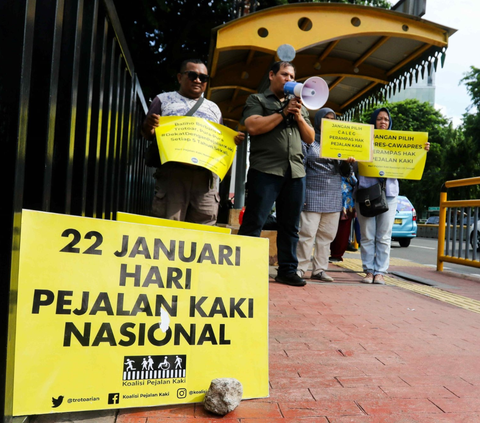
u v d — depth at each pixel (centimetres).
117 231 192
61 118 191
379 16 575
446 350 293
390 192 549
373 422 189
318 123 547
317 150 536
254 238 221
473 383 238
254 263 220
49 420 176
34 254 174
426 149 539
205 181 362
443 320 376
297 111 418
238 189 1085
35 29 167
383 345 298
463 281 640
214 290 209
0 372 142
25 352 168
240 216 857
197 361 199
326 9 567
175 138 335
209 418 185
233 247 216
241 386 194
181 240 206
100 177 248
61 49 191
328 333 320
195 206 366
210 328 205
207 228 257
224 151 346
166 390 191
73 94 193
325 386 226
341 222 726
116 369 183
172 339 196
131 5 846
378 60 707
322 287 502
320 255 555
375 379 238
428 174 4438
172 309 198
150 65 982
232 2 859
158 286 197
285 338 304
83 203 210
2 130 139
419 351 288
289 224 489
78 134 209
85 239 185
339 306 408
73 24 192
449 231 725
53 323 175
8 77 139
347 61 722
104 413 185
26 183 171
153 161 368
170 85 995
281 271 504
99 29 228
